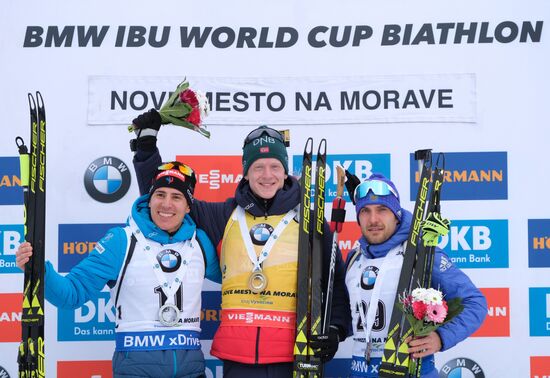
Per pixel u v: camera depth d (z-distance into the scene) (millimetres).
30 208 4867
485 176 6129
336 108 6164
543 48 6145
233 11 6176
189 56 6168
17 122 6152
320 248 5184
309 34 6176
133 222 5258
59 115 6164
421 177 5125
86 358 6082
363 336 4984
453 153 6145
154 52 6168
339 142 6164
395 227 5109
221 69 6176
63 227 6148
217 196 6176
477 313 4898
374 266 5039
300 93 6168
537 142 6125
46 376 6062
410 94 6164
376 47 6164
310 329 5035
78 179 6164
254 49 6176
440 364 6082
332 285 5156
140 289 5090
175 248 5199
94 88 6168
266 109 6168
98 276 5109
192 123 5449
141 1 6176
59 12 6168
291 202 5281
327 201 6152
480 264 6109
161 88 6176
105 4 6168
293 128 6164
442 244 6129
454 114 6145
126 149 6180
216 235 5430
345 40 6168
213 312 6125
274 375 5066
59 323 6086
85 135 6164
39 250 4832
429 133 6145
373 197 5031
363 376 4949
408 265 4906
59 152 6160
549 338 6062
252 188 5230
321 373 4988
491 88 6145
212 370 6109
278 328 5047
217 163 6168
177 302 5098
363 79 6164
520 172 6117
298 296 5043
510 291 6086
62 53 6168
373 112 6164
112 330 6102
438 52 6160
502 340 6066
